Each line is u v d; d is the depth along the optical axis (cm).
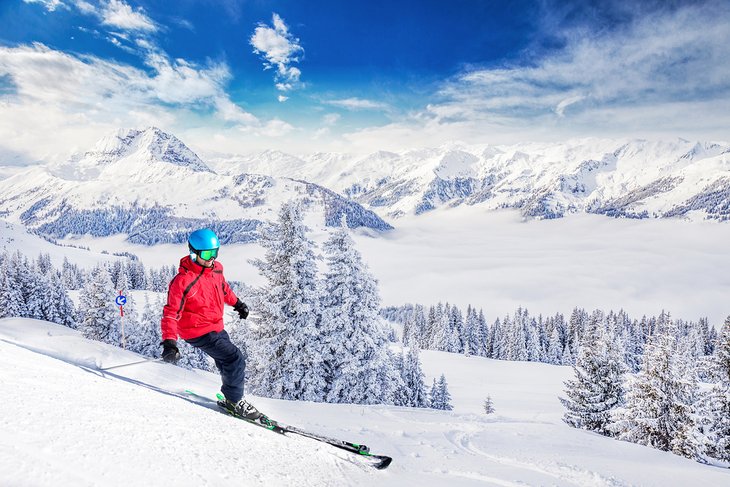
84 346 549
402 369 3591
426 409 983
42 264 11569
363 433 647
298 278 2172
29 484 171
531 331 9650
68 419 247
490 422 851
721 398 1975
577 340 9700
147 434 276
